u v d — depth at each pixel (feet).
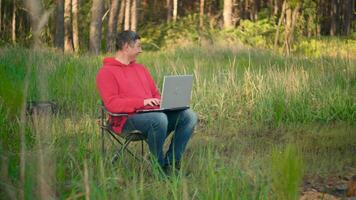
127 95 17.22
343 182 16.74
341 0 147.95
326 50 80.64
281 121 26.86
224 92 28.84
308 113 27.25
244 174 14.33
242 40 81.46
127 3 101.71
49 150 7.66
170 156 17.29
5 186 9.78
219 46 63.31
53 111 22.71
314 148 21.47
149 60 49.93
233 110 27.86
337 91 28.73
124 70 17.51
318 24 132.77
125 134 16.79
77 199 12.57
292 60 46.68
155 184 14.21
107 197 12.35
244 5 134.62
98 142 18.65
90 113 24.64
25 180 9.95
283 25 92.73
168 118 17.56
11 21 114.52
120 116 16.83
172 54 57.82
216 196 12.21
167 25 98.63
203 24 91.15
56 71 31.65
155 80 31.91
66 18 92.27
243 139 23.00
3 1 107.86
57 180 13.47
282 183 7.45
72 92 28.89
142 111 16.75
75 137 19.65
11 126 16.83
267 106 27.30
